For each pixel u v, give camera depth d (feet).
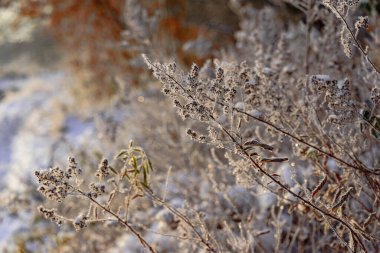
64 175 6.29
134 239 10.34
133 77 24.91
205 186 10.13
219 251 7.34
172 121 13.71
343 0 6.08
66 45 33.32
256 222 9.31
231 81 6.84
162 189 10.52
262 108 7.41
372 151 8.36
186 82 6.08
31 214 14.84
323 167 7.36
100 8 29.25
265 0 17.62
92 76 31.76
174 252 9.68
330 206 6.67
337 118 6.50
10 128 36.32
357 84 9.03
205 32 23.93
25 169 23.38
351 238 6.34
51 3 31.83
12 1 33.47
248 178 7.16
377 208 7.38
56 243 12.25
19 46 50.47
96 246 11.68
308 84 7.98
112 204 9.96
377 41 10.25
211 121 6.32
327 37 9.95
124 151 7.27
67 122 30.27
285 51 9.80
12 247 13.93
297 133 7.59
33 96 43.62
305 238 8.52
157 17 17.34
